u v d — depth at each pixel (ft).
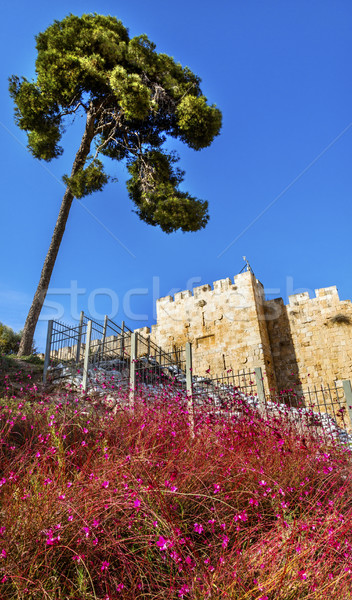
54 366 38.88
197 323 78.59
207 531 10.55
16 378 34.99
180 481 11.49
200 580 8.33
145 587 8.36
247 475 12.99
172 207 64.23
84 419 17.48
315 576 8.86
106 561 8.25
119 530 9.28
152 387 28.58
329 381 67.05
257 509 11.81
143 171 70.28
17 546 8.40
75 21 66.80
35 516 9.08
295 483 13.69
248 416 20.12
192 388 25.73
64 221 60.08
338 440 20.16
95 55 62.49
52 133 64.39
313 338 71.15
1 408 17.33
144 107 60.70
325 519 10.80
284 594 8.32
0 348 66.08
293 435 19.25
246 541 10.06
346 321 69.26
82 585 7.82
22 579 7.72
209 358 74.38
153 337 82.94
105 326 41.91
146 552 8.74
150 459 11.73
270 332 75.36
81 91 66.28
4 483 10.19
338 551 9.63
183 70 73.82
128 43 70.13
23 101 61.16
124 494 9.53
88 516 8.94
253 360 69.77
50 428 13.84
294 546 9.27
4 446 13.71
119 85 58.75
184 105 67.21
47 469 11.83
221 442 16.01
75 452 12.67
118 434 15.38
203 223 68.54
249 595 8.11
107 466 11.21
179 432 16.62
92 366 37.27
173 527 8.84
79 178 60.18
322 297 72.95
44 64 62.95
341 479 14.94
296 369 70.64
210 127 69.97
